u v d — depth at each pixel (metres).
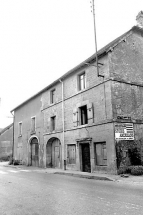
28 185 9.64
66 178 12.51
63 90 19.27
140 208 5.48
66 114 18.53
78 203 6.11
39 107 23.56
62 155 18.44
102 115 14.51
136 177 11.70
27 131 25.86
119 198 6.67
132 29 16.47
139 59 16.55
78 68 17.30
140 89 15.78
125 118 14.16
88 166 15.69
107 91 14.32
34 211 5.41
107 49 14.57
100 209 5.44
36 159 23.55
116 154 13.14
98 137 14.59
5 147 38.50
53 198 6.84
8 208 5.73
